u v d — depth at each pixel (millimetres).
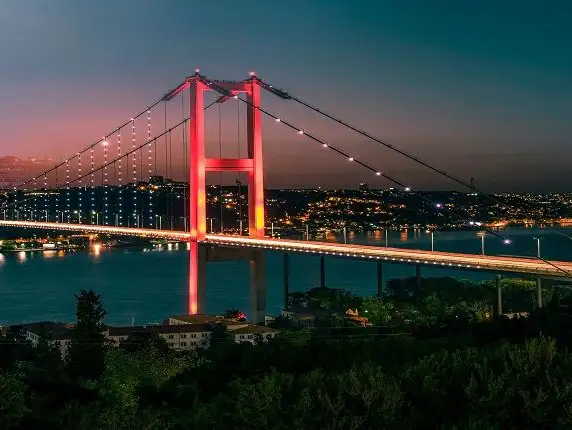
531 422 16438
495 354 18516
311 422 16203
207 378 36781
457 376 17656
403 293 112562
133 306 131250
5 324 115062
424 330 51281
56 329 81062
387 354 31703
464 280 122500
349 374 17469
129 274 179250
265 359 38125
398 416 16469
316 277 175500
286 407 16906
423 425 16594
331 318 92188
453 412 16906
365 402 16422
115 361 46156
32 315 124000
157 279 169125
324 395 16516
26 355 56938
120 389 41156
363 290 151000
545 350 17875
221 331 85438
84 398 35281
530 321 44969
